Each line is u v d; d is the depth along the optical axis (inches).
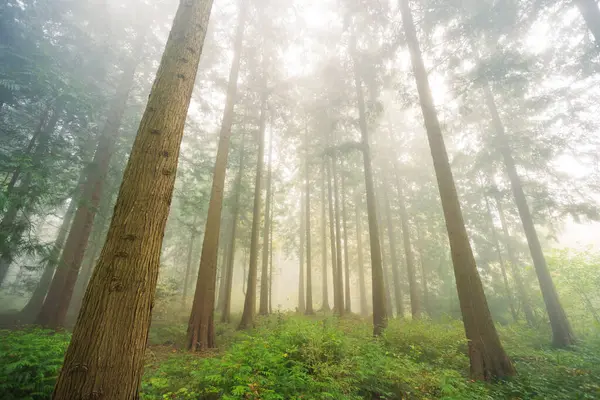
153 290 109.7
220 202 447.8
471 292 299.7
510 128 670.5
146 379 219.3
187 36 156.3
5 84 354.6
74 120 475.8
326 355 240.8
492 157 626.2
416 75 410.6
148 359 296.4
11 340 227.8
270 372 198.8
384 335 366.9
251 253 602.9
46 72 377.1
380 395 210.8
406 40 445.1
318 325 312.7
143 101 626.8
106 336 92.6
